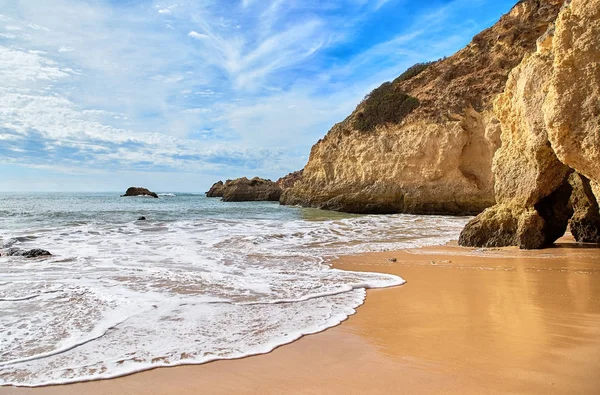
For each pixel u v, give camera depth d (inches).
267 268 321.4
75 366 135.9
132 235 546.3
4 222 735.7
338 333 167.0
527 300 211.5
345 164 1289.4
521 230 409.4
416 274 294.7
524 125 411.8
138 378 127.2
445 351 143.6
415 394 112.2
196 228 643.5
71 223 714.8
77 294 230.1
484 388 113.9
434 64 1266.0
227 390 118.5
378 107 1216.2
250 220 808.9
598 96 250.8
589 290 230.2
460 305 206.7
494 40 1133.1
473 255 382.0
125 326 175.8
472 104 1019.3
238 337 162.4
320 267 327.3
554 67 272.7
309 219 855.1
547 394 108.6
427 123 1063.0
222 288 247.1
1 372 131.9
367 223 759.7
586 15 259.0
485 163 997.2
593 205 425.1
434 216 980.6
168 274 288.8
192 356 143.6
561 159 272.8
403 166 1091.3
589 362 128.6
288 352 146.6
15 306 206.1
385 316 190.2
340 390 116.3
